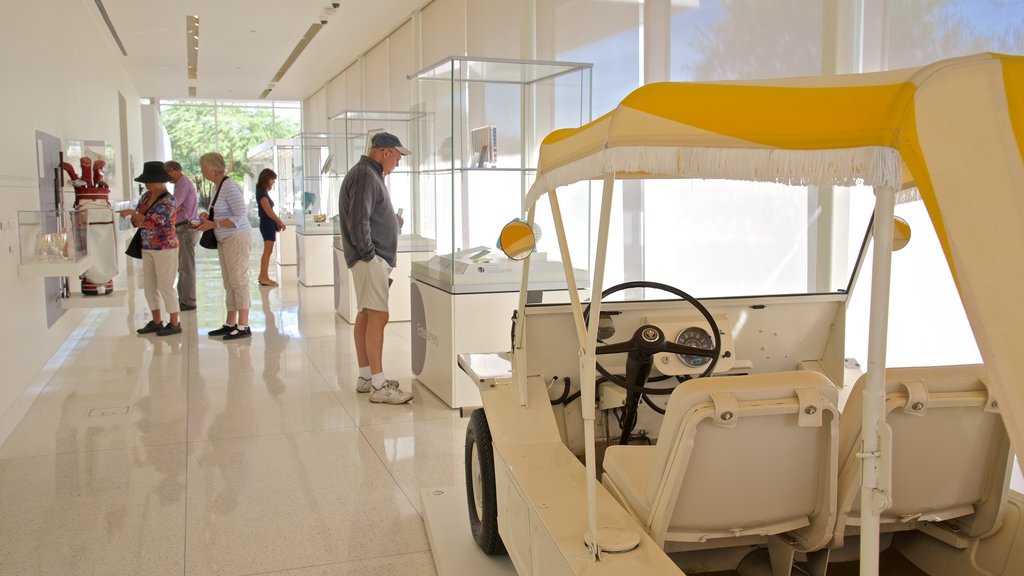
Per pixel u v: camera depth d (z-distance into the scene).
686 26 5.28
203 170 7.51
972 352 3.44
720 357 2.91
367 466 4.18
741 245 4.91
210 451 4.43
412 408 5.25
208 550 3.24
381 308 5.31
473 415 3.20
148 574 3.04
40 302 5.91
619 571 1.75
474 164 5.06
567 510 2.09
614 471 2.33
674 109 1.49
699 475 2.01
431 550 3.24
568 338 2.91
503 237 2.31
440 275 5.38
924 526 2.48
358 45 13.38
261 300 10.10
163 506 3.67
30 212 5.28
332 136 10.34
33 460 4.29
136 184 18.23
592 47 6.41
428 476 4.04
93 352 6.99
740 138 1.40
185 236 8.98
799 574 2.39
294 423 4.93
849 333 4.19
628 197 6.11
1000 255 1.20
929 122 1.24
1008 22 3.16
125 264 13.07
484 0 8.47
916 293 3.76
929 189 1.22
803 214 4.43
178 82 18.34
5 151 5.19
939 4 3.55
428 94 5.57
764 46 4.62
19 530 3.42
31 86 6.19
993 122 1.22
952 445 2.20
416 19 10.79
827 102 1.36
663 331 2.88
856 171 1.28
